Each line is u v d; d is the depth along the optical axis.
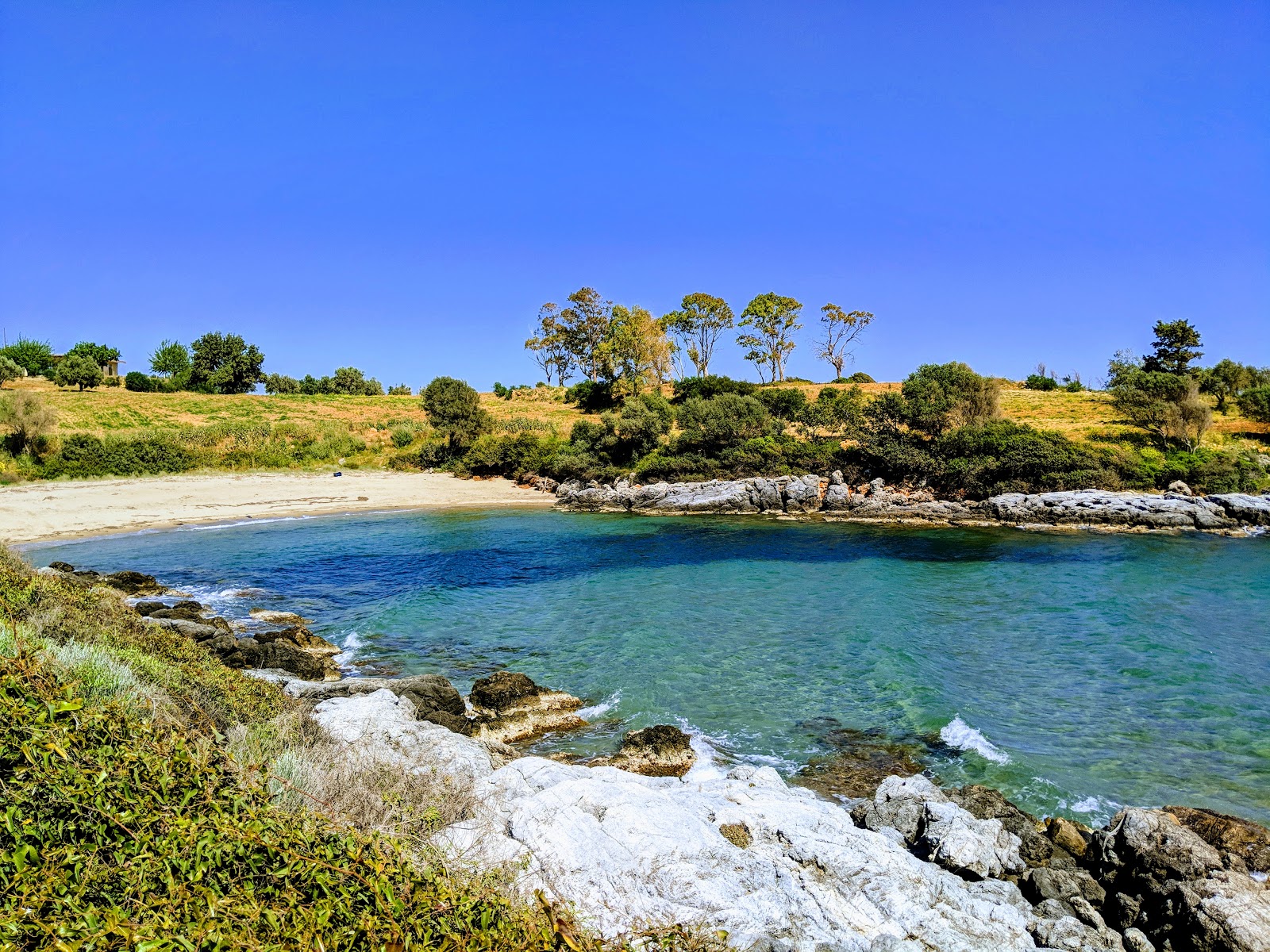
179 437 67.50
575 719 15.16
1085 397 80.12
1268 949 7.50
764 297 103.94
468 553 34.88
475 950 3.77
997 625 21.50
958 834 9.27
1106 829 9.86
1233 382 70.94
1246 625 21.31
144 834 3.98
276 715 10.31
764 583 27.77
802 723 14.74
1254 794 11.84
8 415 54.66
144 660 10.08
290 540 38.62
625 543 37.94
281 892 3.83
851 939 6.85
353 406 92.62
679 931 5.23
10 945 3.20
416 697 14.38
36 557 33.47
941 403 56.28
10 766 4.26
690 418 63.53
